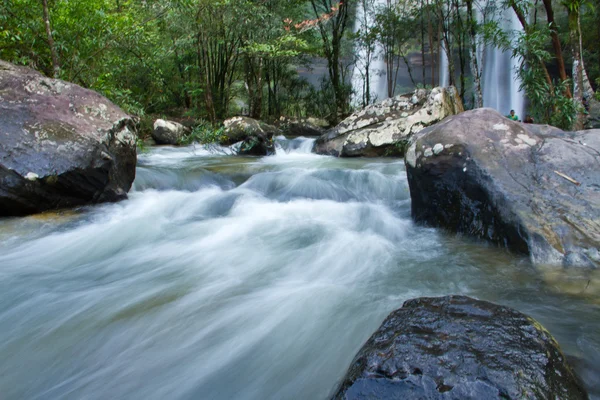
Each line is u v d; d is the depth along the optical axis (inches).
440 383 56.4
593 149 139.9
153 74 446.0
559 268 112.9
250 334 97.1
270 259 145.2
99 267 138.9
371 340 70.2
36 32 281.0
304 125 637.3
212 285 124.3
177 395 78.0
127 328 100.4
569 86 358.6
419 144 161.0
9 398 78.4
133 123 222.8
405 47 706.2
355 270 132.6
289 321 102.0
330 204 219.5
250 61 636.1
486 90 757.3
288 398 76.2
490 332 68.0
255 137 385.4
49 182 173.3
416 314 75.6
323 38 669.9
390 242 155.1
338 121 676.7
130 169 216.5
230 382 81.5
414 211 171.6
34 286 123.6
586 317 92.9
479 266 123.4
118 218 185.5
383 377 58.5
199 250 154.6
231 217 199.6
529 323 71.6
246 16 483.8
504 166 138.8
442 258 133.0
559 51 374.0
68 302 113.8
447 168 148.9
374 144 369.1
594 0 550.0
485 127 152.6
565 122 310.8
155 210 201.0
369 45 643.5
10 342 96.0
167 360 88.4
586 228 117.7
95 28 303.3
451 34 602.9
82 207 191.0
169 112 609.9
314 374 82.7
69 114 193.2
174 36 503.2
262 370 84.7
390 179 242.7
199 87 564.7
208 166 305.9
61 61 304.7
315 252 150.5
